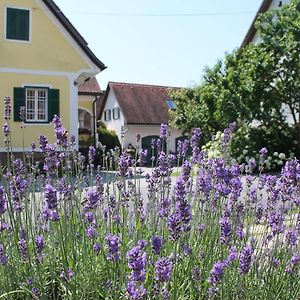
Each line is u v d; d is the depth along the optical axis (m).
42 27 21.17
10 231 3.30
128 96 41.09
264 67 17.56
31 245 3.19
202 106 19.69
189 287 3.03
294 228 3.69
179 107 25.92
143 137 39.09
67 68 21.55
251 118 17.81
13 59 20.64
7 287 2.83
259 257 3.33
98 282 3.02
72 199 3.72
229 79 18.36
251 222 4.08
